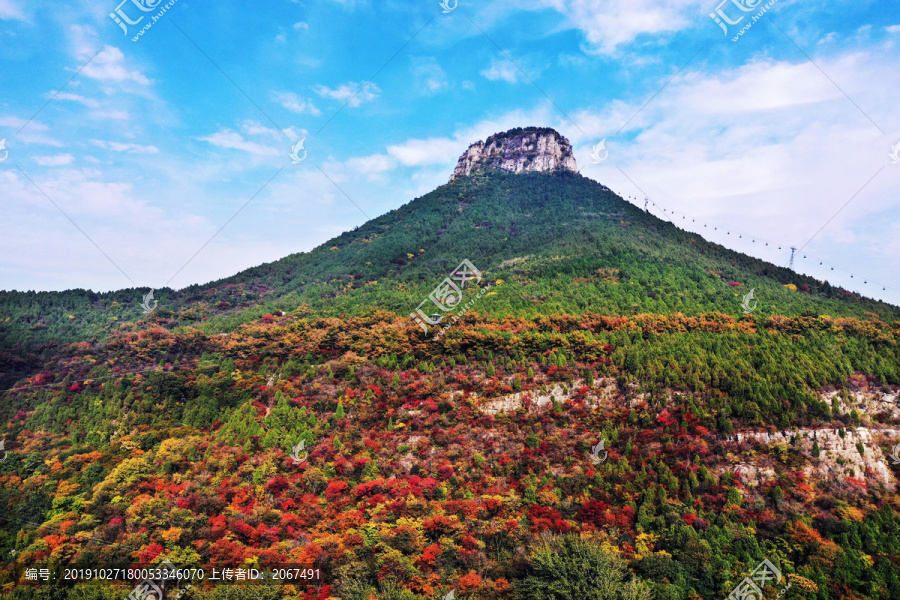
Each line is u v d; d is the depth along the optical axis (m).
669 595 57.09
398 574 59.75
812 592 57.03
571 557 58.66
